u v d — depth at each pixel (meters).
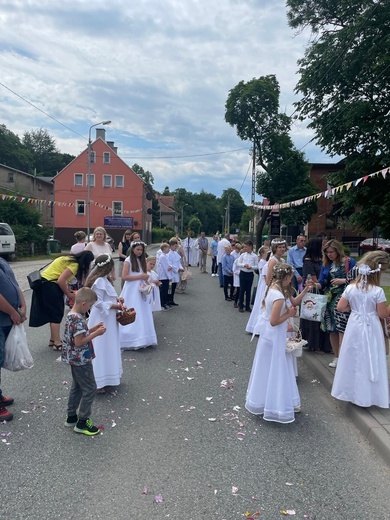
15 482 3.19
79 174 51.09
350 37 19.84
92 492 3.08
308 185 39.28
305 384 5.48
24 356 4.48
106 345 5.00
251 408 4.40
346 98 22.11
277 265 4.36
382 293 4.35
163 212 101.62
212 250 18.53
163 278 10.41
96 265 4.95
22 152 69.62
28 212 33.06
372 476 3.38
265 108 38.12
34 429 4.07
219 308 10.81
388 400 4.35
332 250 5.87
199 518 2.83
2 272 4.39
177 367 6.04
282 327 4.27
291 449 3.78
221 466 3.47
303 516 2.87
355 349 4.37
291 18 23.33
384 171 9.24
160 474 3.34
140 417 4.38
